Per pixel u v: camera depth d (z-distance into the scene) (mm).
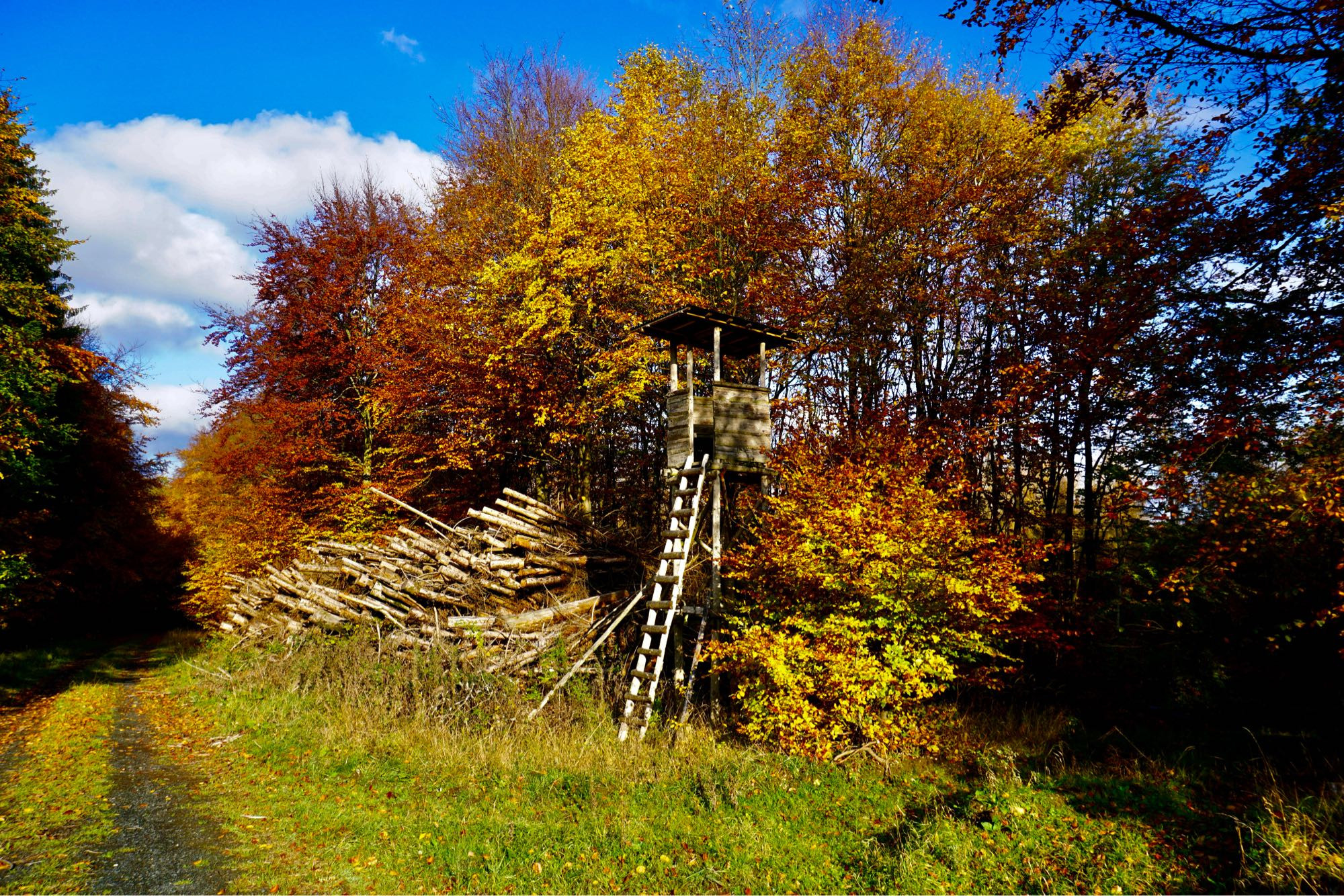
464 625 10977
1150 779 7574
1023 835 6102
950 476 13016
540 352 18469
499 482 21484
